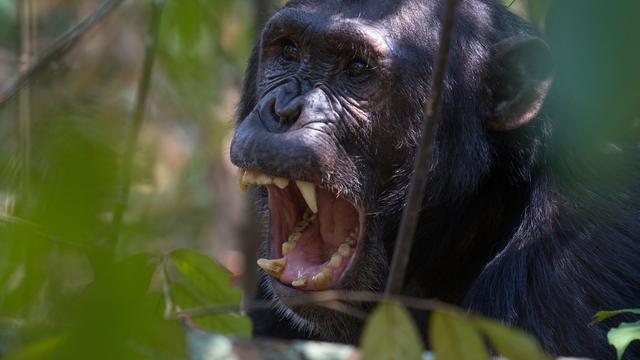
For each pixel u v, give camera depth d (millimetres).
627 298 10016
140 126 10414
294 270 10367
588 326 9633
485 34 11031
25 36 11602
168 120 18719
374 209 10547
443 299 11664
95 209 4402
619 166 10680
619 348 7172
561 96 10469
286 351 5090
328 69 10422
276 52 10930
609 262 10109
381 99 10328
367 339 4230
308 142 9633
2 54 14641
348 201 10555
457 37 10672
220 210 21328
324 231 10719
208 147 20000
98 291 3895
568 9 4777
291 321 12141
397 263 5719
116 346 3809
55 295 6191
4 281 6309
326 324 10312
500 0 12070
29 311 6168
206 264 6562
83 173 4387
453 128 10617
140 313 4023
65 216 4379
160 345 4672
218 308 5820
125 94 16516
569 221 10227
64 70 11227
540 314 9844
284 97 10164
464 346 4273
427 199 10711
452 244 11188
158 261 6500
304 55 10539
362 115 10312
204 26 11805
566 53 4812
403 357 4230
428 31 10578
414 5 10641
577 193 10359
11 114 10492
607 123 4957
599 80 4684
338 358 5145
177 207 19266
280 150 9484
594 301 9891
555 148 10500
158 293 6621
